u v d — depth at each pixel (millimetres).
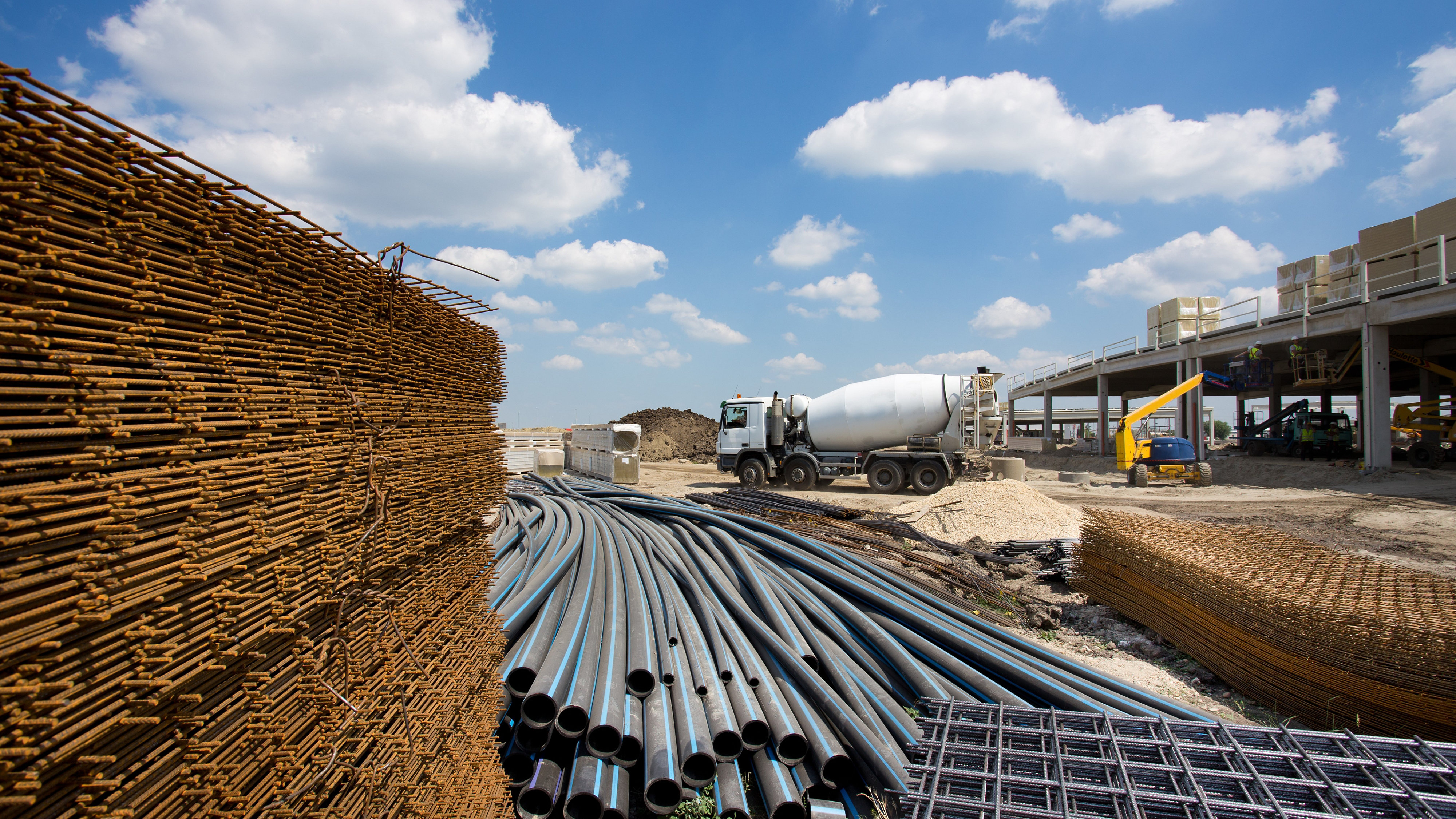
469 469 4348
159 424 1929
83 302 1790
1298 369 23219
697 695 4367
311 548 2596
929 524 12078
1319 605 4734
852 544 9984
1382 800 3107
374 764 2672
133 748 1806
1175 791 3309
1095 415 63812
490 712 3893
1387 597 4980
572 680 4285
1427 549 10703
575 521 8914
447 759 3246
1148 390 41094
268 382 2475
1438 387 25875
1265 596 5039
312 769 2391
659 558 7484
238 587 2201
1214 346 24125
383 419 3275
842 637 5605
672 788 3811
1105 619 7160
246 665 2227
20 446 1564
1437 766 3262
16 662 1528
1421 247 17562
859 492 18938
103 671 1726
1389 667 4211
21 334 1592
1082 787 3250
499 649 4492
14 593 1520
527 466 23312
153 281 1923
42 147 1615
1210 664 5695
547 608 5406
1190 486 20297
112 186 1866
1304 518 14055
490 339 5043
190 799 1965
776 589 6410
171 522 1981
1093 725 3943
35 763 1536
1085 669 5113
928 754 3721
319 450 2701
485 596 4699
